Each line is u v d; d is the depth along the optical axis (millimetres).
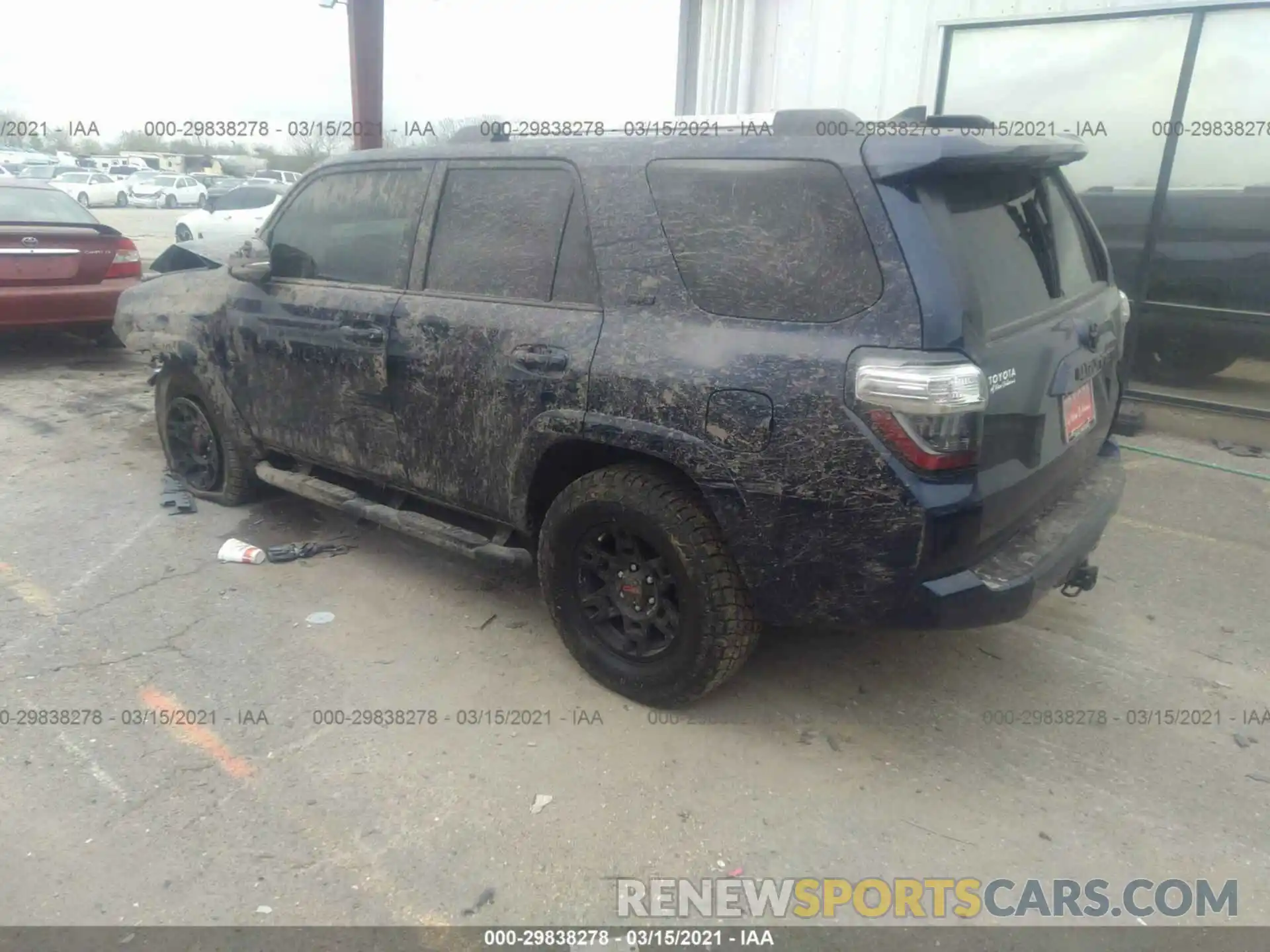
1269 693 3539
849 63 7445
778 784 3002
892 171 2666
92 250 7945
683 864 2666
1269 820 2883
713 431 2861
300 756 3080
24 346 9148
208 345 4668
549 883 2590
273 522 4949
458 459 3664
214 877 2572
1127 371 6578
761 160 2877
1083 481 3521
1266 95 5793
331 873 2598
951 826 2838
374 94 7918
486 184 3584
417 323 3674
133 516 4988
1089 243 3742
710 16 8125
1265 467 5773
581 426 3160
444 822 2799
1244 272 6121
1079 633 3941
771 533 2842
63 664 3570
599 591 3412
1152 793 2992
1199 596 4242
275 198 21250
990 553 2908
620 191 3170
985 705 3439
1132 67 6180
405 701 3391
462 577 4375
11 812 2795
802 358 2729
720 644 3084
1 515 4965
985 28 6648
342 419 4113
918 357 2586
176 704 3340
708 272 2957
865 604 2811
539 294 3367
